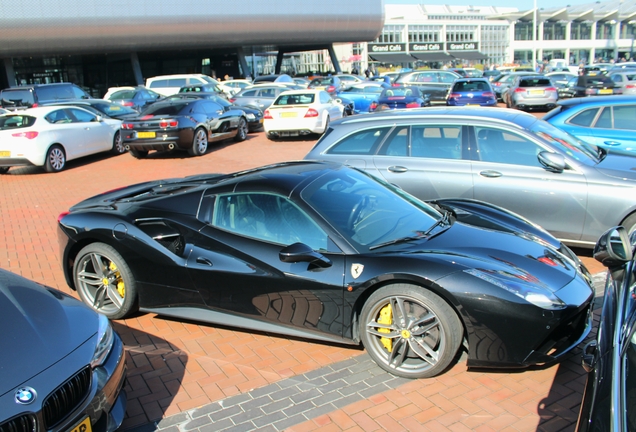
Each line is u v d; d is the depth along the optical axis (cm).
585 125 838
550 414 318
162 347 423
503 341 332
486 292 331
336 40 4866
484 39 7669
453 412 323
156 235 436
